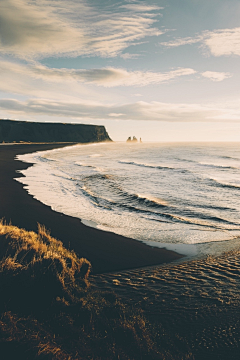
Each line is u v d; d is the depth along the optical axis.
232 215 14.82
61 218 13.16
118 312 4.74
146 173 34.00
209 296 5.89
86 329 4.04
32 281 4.75
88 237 10.55
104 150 105.12
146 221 13.53
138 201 18.27
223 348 4.16
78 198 18.69
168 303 5.54
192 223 13.25
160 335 4.39
